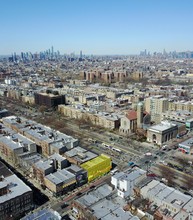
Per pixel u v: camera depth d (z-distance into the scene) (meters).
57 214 133.88
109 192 158.75
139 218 135.12
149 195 149.62
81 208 141.50
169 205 139.50
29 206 153.75
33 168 189.12
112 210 137.50
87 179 186.00
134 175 165.75
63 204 158.38
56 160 195.25
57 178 172.38
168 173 197.88
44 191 174.38
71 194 170.25
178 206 136.88
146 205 144.12
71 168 187.25
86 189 176.50
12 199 145.12
